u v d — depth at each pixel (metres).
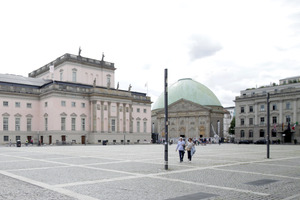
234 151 49.69
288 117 103.19
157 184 16.09
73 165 25.09
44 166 24.31
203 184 16.17
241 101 117.81
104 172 20.69
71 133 85.94
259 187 15.46
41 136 87.69
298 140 98.88
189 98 157.50
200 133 134.38
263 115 110.44
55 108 83.06
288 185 16.09
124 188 14.95
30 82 93.25
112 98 93.75
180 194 13.64
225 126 195.75
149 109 109.44
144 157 34.12
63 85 85.38
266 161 29.95
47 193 13.73
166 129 22.67
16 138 83.25
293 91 101.81
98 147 64.06
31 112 87.38
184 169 22.59
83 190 14.41
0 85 81.00
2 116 80.88
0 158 32.12
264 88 117.31
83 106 89.81
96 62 102.88
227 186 15.66
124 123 96.56
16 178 17.92
